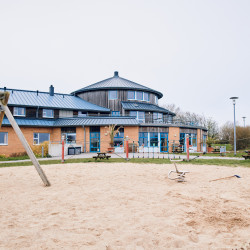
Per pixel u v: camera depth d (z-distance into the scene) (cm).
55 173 1027
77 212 471
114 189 686
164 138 2859
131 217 435
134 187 713
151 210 474
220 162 1484
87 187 721
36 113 2806
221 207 489
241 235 349
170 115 3794
